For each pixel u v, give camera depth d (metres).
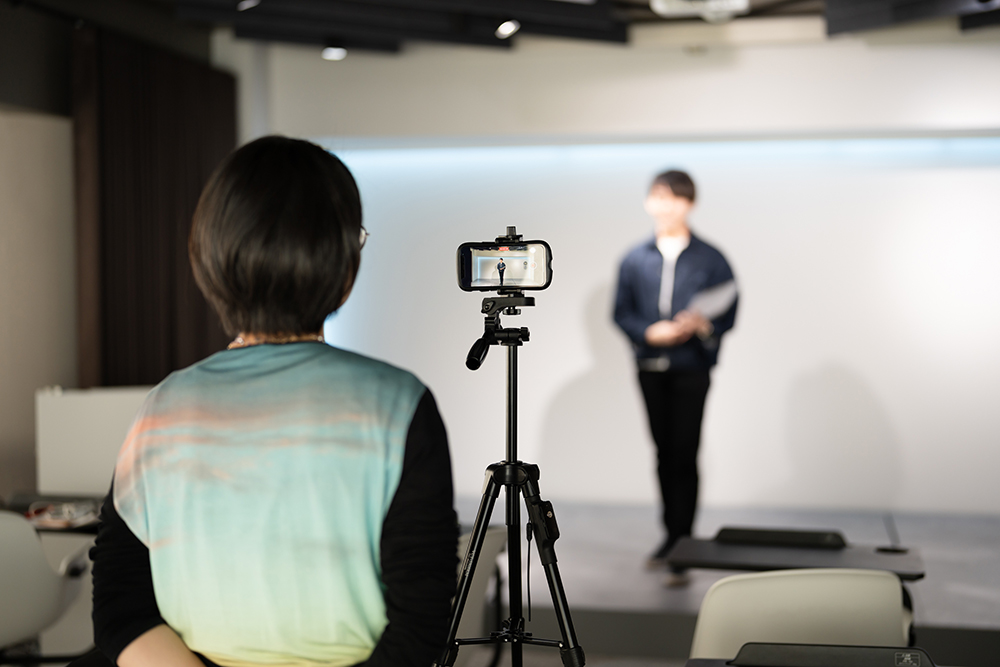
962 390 5.41
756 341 5.61
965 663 3.22
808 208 5.55
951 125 4.92
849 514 5.48
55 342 4.39
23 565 2.43
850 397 5.52
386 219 5.93
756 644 1.45
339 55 5.02
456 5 4.23
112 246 4.31
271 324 0.97
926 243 5.44
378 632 0.95
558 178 5.78
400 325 5.92
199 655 0.95
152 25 4.80
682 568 2.23
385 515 0.93
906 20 4.31
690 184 4.28
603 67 5.19
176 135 4.76
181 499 0.93
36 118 4.26
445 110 5.30
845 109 5.00
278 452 0.92
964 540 4.79
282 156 0.99
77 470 3.26
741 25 4.98
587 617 3.51
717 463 5.64
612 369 5.73
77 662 1.14
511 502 1.86
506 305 1.77
